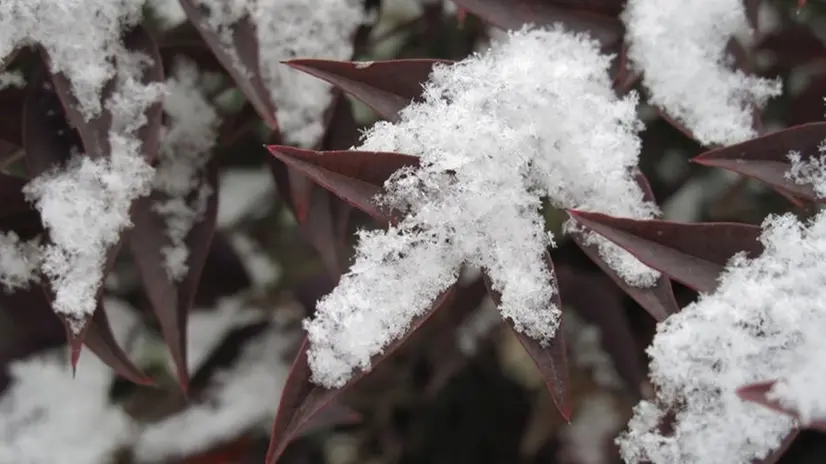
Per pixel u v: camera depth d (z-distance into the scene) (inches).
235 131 20.9
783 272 17.8
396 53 23.7
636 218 18.3
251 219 24.2
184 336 19.9
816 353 17.2
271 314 23.8
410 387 26.9
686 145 23.8
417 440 28.3
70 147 19.4
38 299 20.5
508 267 17.9
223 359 23.2
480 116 18.2
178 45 20.3
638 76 19.2
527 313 17.9
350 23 19.9
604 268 18.4
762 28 22.5
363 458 27.7
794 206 22.8
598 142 18.5
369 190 17.8
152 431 23.0
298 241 24.3
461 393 28.1
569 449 26.4
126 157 18.9
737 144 18.1
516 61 18.6
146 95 19.0
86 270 18.9
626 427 24.6
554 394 17.7
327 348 17.6
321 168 17.7
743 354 17.6
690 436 17.9
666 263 17.8
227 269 22.5
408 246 17.9
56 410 22.4
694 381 17.8
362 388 26.1
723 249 17.9
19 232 20.1
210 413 23.2
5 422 22.2
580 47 19.0
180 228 20.1
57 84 18.8
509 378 27.6
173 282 20.0
